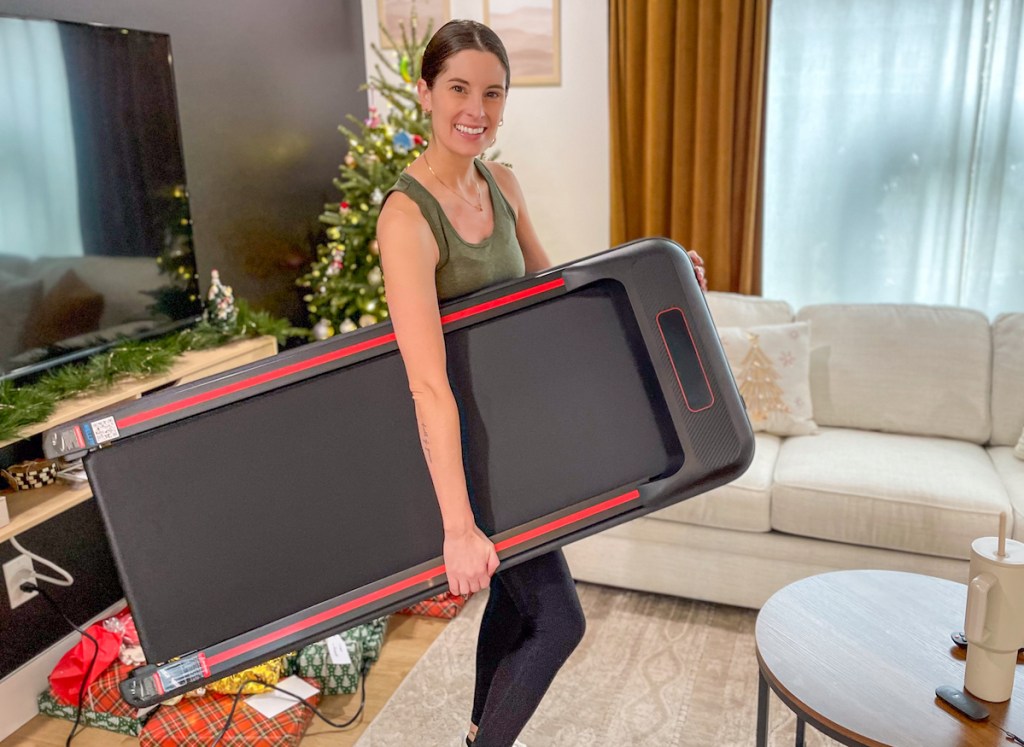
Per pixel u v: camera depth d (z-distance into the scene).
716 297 3.11
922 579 1.80
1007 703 1.41
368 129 3.38
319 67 3.62
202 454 1.44
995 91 3.02
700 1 3.12
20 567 2.28
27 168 2.15
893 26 3.09
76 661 2.19
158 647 1.43
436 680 2.29
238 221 3.18
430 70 1.36
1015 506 2.27
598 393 1.50
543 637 1.53
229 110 3.09
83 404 2.11
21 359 2.17
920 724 1.36
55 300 2.26
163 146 2.60
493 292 1.48
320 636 1.43
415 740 2.05
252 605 1.44
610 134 3.42
